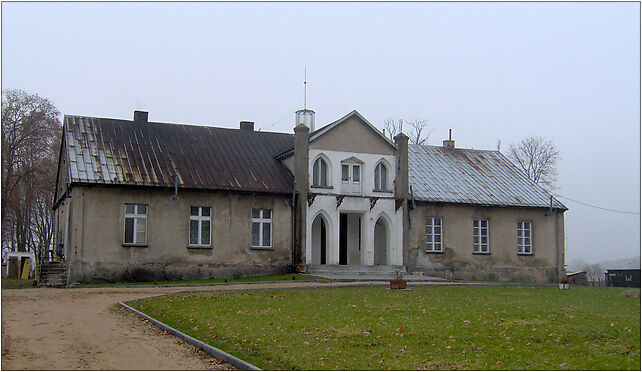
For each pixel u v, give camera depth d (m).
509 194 42.16
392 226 37.47
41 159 48.97
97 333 15.31
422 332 15.31
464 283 33.00
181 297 22.59
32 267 46.88
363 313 18.59
